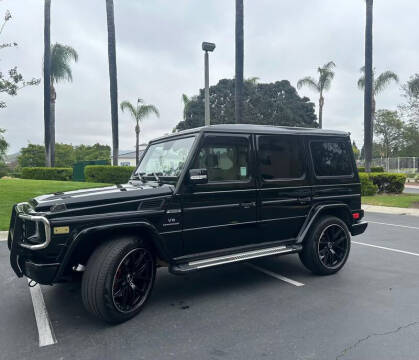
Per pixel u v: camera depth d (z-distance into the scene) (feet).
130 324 11.80
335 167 17.37
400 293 14.52
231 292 14.78
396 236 27.22
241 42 60.34
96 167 70.59
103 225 11.32
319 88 110.22
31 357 9.80
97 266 11.23
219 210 13.76
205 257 13.56
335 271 17.06
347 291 14.79
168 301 13.83
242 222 14.38
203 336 10.89
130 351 10.05
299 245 15.88
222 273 17.48
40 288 15.55
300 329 11.30
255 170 14.71
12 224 13.75
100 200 11.61
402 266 18.66
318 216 16.70
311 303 13.47
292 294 14.46
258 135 14.94
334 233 17.04
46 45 83.41
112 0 69.21
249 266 18.70
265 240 15.24
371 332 11.05
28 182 57.67
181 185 12.92
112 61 70.18
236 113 61.21
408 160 112.88
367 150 65.92
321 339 10.62
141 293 12.55
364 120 65.92
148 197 12.35
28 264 11.09
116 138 71.92
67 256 10.89
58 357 9.78
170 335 10.98
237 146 14.33
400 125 172.35
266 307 13.14
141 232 12.53
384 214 41.42
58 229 10.82
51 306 13.47
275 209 15.26
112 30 69.77
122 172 70.95
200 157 13.30
